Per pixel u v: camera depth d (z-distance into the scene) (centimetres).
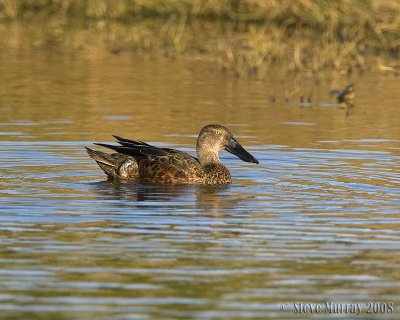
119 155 1443
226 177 1416
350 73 2664
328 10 3147
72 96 2203
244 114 2016
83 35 3225
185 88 2350
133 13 3481
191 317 824
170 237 1081
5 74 2497
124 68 2661
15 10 3562
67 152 1614
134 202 1263
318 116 2011
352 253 1026
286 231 1115
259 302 867
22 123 1862
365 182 1410
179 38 3052
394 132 1836
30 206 1224
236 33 3170
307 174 1471
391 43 2953
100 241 1059
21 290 887
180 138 1752
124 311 835
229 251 1027
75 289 891
